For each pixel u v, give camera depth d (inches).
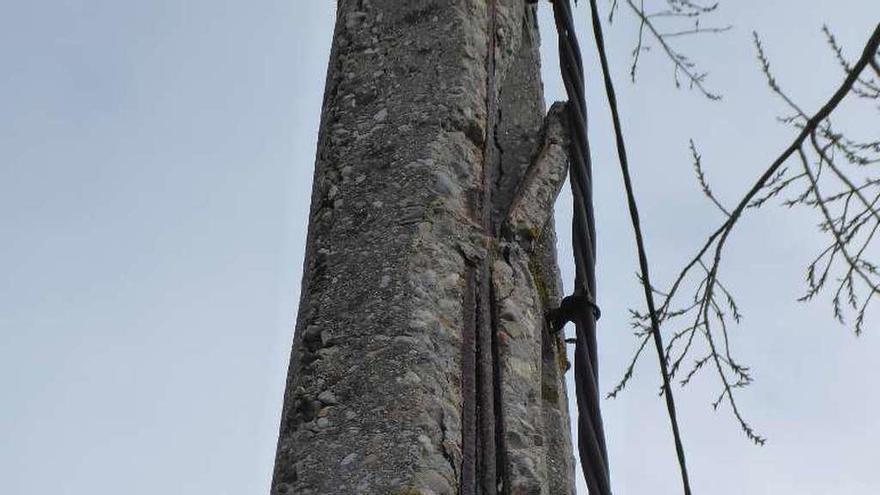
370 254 225.9
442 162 236.4
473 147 242.4
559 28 249.4
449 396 213.0
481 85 249.9
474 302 226.1
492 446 213.5
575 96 244.8
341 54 254.8
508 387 220.7
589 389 216.2
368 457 203.9
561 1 250.5
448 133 240.4
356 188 234.8
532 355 226.7
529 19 277.9
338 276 224.8
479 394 217.2
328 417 209.6
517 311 229.1
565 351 239.9
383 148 238.5
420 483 201.3
